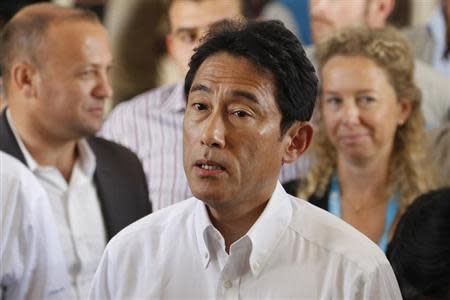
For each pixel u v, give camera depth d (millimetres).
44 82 3152
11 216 2791
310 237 2088
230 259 2055
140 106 4492
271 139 1966
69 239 3205
